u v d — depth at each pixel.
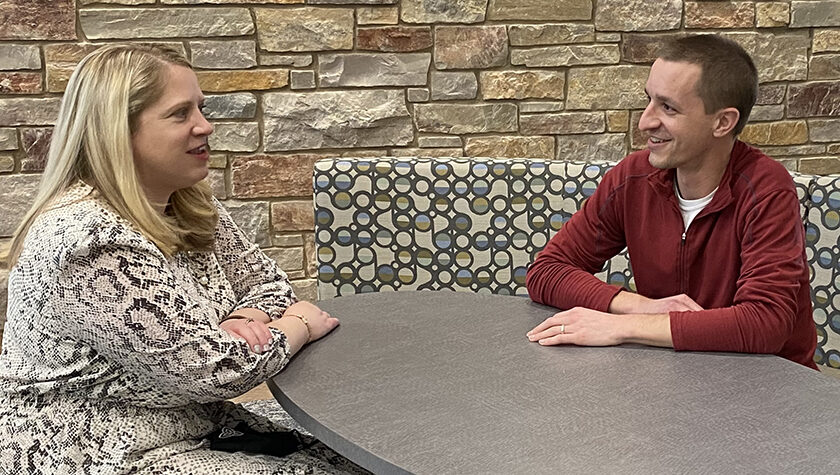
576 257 1.96
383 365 1.57
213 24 3.25
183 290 1.51
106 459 1.50
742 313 1.61
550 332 1.67
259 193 3.44
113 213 1.52
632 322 1.64
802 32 3.53
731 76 1.70
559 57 3.44
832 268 2.15
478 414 1.35
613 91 3.49
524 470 1.17
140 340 1.44
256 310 1.79
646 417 1.33
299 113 3.38
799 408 1.35
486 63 3.41
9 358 1.55
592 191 2.53
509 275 2.64
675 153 1.76
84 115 1.53
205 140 1.64
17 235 1.56
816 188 2.17
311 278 3.55
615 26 3.43
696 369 1.52
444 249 2.65
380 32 3.34
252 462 1.54
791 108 3.60
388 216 2.64
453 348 1.65
